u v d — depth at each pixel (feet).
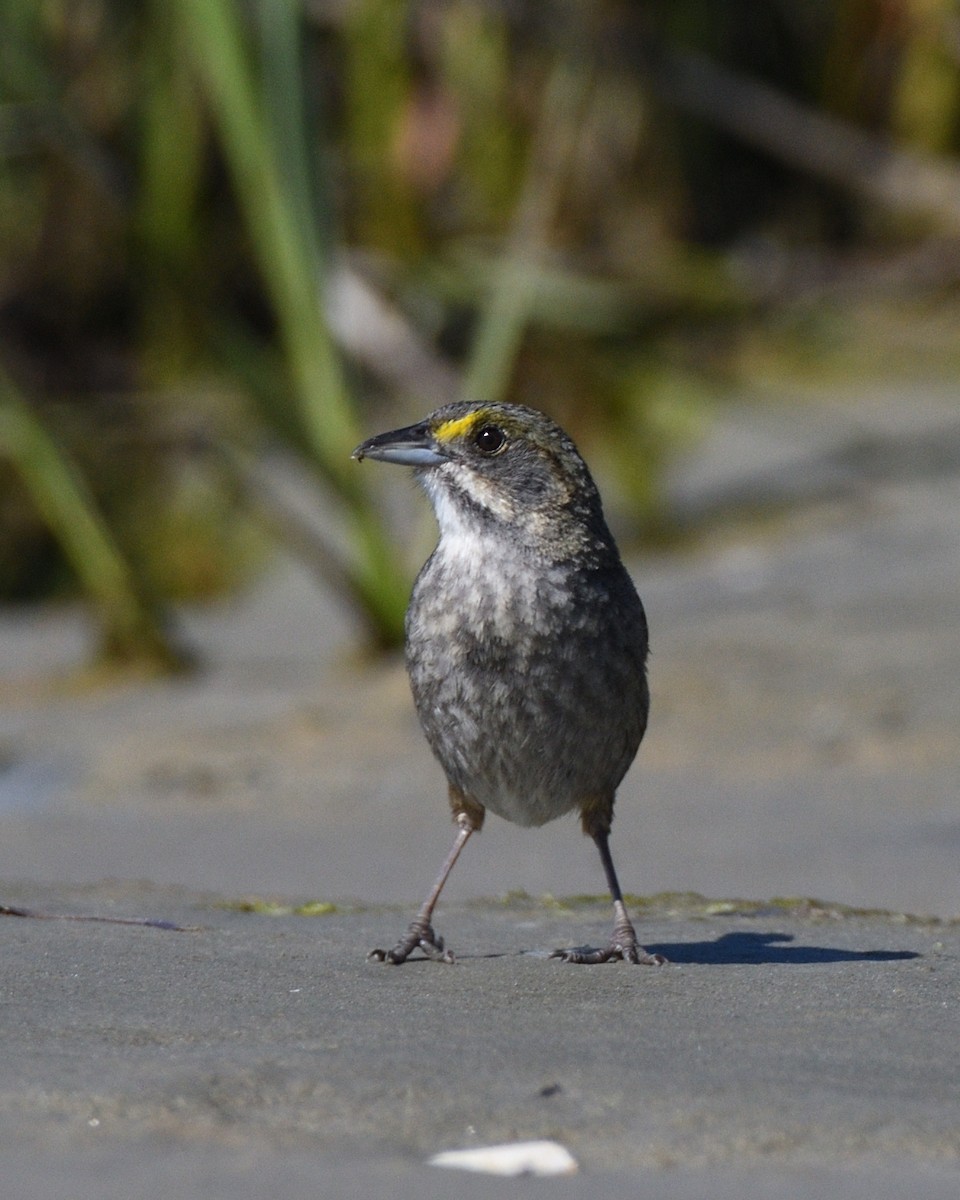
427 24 59.93
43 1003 17.75
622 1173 13.01
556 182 59.21
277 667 46.32
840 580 47.57
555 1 60.85
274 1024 17.16
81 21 56.29
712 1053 16.34
